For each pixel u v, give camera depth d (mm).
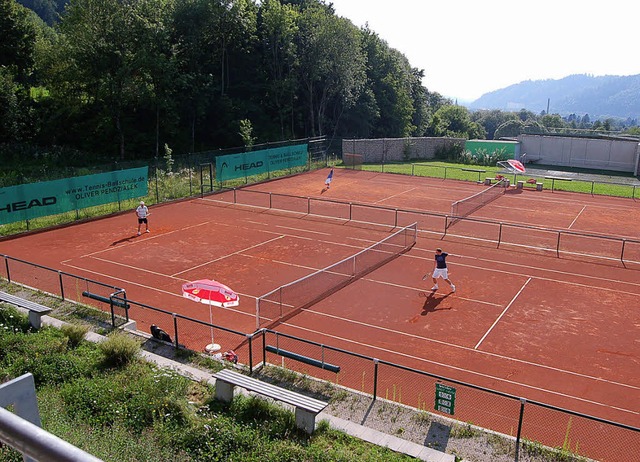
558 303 19859
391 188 42938
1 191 28062
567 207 36969
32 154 51781
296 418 10883
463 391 13711
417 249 26469
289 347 16094
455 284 21672
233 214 33625
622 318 18594
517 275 22859
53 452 1859
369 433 11062
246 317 18328
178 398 11328
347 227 30641
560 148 60812
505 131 94062
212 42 65938
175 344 15008
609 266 24234
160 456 9180
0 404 2955
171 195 38031
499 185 44344
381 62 82000
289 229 30094
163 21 59281
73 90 53781
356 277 22297
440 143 64812
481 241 27969
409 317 18438
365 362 15203
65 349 13922
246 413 11344
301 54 67375
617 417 12758
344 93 69750
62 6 150000
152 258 24797
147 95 51562
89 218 32156
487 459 10516
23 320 15883
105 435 9453
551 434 11742
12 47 58562
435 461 10141
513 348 16297
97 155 54938
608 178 51375
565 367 15195
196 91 58281
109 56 50875
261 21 68688
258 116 66438
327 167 52562
